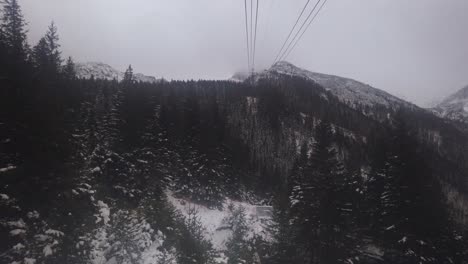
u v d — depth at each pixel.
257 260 22.05
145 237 18.20
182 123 49.38
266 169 70.69
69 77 46.28
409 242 17.05
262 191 61.84
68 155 14.42
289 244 20.05
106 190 22.88
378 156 22.53
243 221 33.72
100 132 32.97
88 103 39.28
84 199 13.91
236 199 49.47
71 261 12.16
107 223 17.12
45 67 31.39
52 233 11.20
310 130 106.62
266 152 81.75
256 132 93.44
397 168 18.83
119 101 42.59
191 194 40.66
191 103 55.06
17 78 14.84
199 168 42.41
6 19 34.16
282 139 94.50
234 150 59.12
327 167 21.38
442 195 20.81
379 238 20.02
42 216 11.89
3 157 12.02
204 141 45.53
